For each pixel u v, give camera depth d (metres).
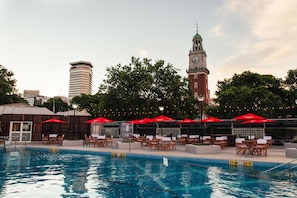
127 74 30.66
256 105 29.05
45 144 20.36
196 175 8.54
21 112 22.56
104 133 28.58
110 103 30.20
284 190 6.47
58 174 8.81
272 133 20.31
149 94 30.61
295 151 11.35
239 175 8.52
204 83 64.75
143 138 19.06
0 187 6.87
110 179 7.98
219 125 23.27
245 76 37.03
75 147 17.61
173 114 30.91
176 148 17.14
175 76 32.44
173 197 5.92
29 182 7.50
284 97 34.81
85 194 6.16
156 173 8.95
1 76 35.31
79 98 56.72
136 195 6.09
